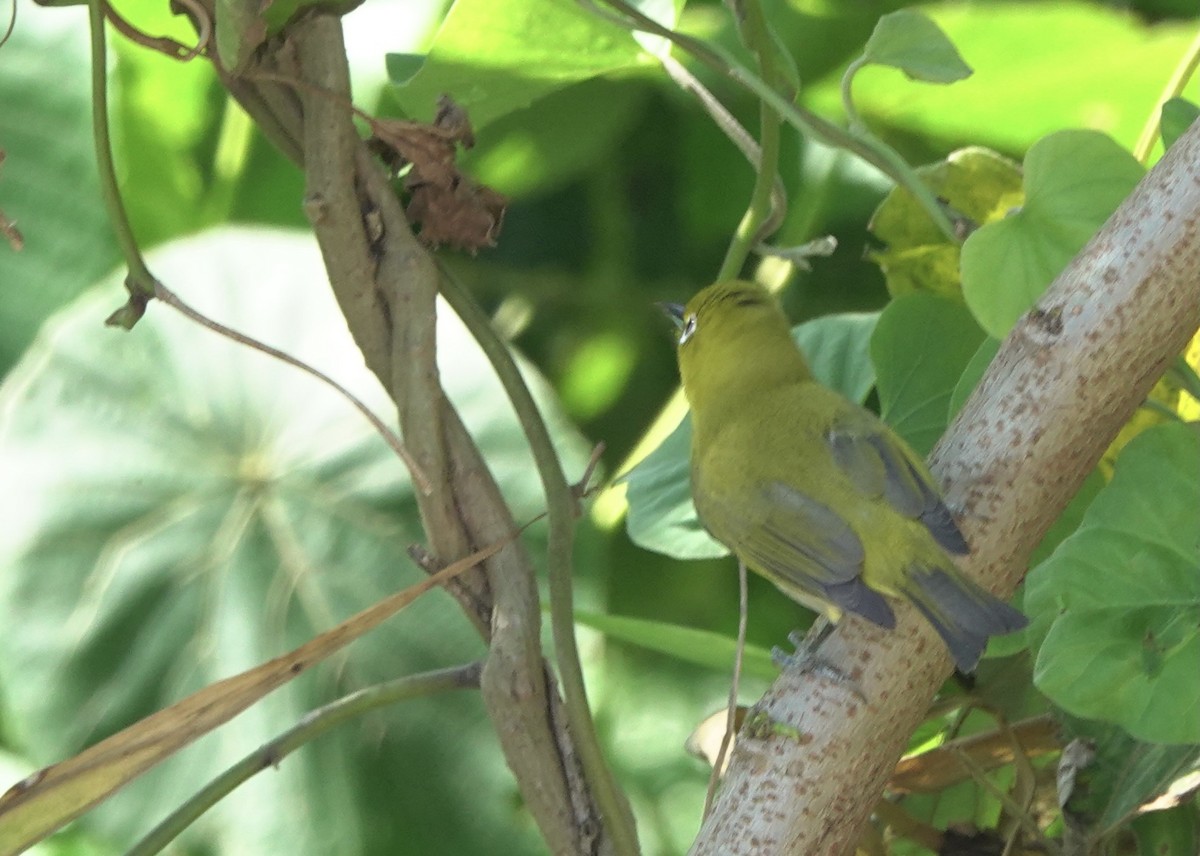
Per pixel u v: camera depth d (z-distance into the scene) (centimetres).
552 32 557
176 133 770
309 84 401
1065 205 460
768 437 540
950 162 577
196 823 615
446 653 625
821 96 777
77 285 730
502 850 613
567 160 802
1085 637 406
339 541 641
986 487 393
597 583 644
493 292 832
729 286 583
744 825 370
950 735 529
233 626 632
